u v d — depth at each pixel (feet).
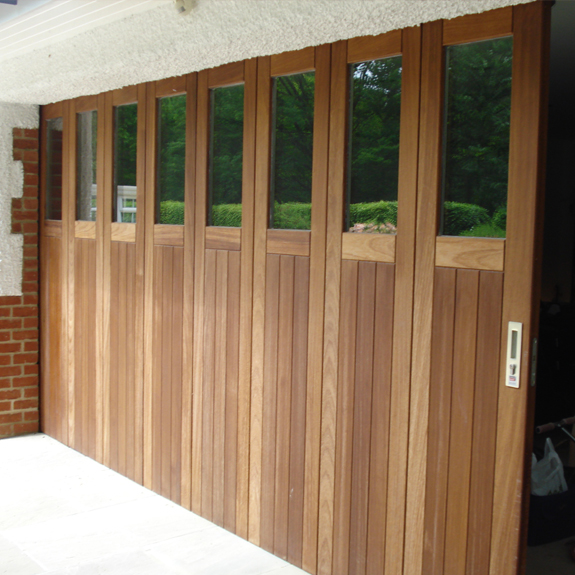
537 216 6.83
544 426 8.92
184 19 9.57
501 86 7.09
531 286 6.82
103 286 13.23
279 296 9.62
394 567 8.20
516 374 6.95
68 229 14.23
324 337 8.99
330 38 8.61
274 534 9.84
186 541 10.24
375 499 8.41
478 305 7.27
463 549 7.47
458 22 7.38
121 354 12.82
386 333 8.23
